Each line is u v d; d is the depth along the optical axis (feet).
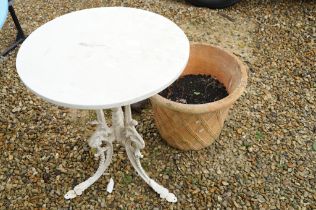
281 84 8.48
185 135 6.57
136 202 6.29
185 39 4.96
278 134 7.37
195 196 6.36
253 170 6.75
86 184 6.28
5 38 9.91
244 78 6.28
